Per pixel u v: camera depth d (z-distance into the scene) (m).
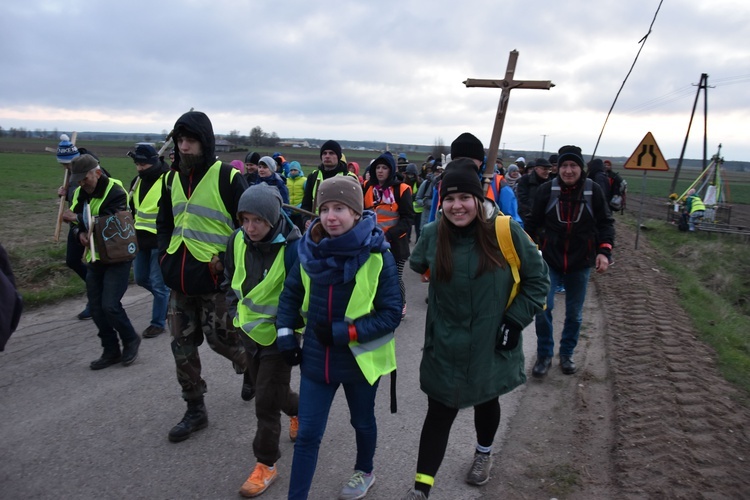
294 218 6.95
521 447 3.79
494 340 2.94
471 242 2.90
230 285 3.40
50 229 12.20
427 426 3.07
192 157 3.56
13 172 32.03
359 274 2.80
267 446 3.20
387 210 6.20
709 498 3.06
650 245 13.76
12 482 3.27
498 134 3.53
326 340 2.80
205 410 3.92
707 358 5.21
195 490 3.24
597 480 3.38
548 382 4.89
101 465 3.46
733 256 14.05
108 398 4.38
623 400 4.34
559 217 4.70
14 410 4.14
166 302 5.91
